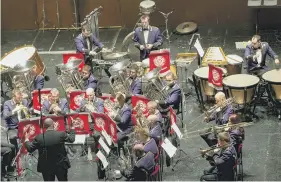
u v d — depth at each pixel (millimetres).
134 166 23047
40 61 32094
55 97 27125
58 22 39875
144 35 31938
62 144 23812
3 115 26812
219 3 38062
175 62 30344
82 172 26016
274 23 37906
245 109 28234
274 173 25359
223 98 25891
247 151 26734
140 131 23453
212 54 30312
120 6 38875
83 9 39344
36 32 39781
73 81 29141
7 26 40250
